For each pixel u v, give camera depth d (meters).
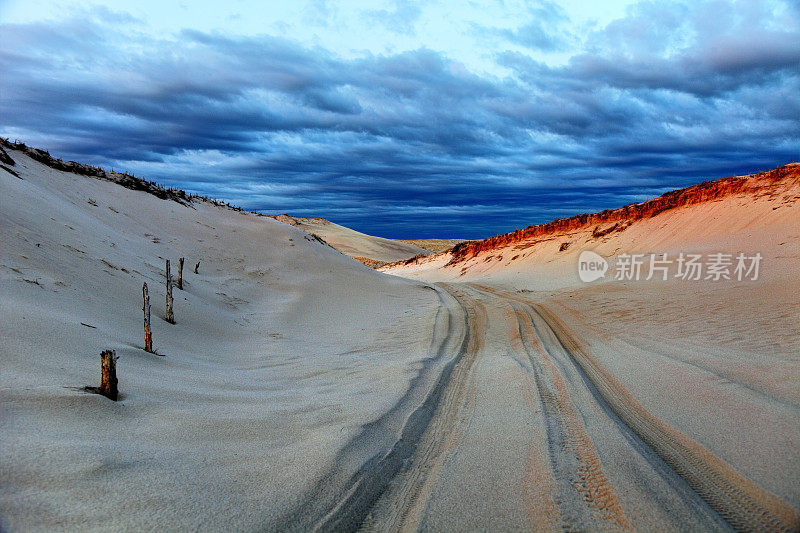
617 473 3.67
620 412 5.18
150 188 21.48
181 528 2.71
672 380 5.97
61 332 6.11
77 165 19.62
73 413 4.03
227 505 3.04
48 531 2.51
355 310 15.27
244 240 20.78
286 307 14.35
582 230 34.97
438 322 12.48
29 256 9.01
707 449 4.00
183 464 3.54
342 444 4.11
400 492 3.55
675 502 3.23
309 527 2.96
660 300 12.37
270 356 8.59
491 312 14.41
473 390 6.29
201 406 4.97
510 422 4.96
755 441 4.04
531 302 16.23
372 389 6.18
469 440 4.52
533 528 2.97
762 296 10.24
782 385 5.26
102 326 7.27
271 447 4.06
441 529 3.01
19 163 16.20
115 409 4.38
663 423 4.71
